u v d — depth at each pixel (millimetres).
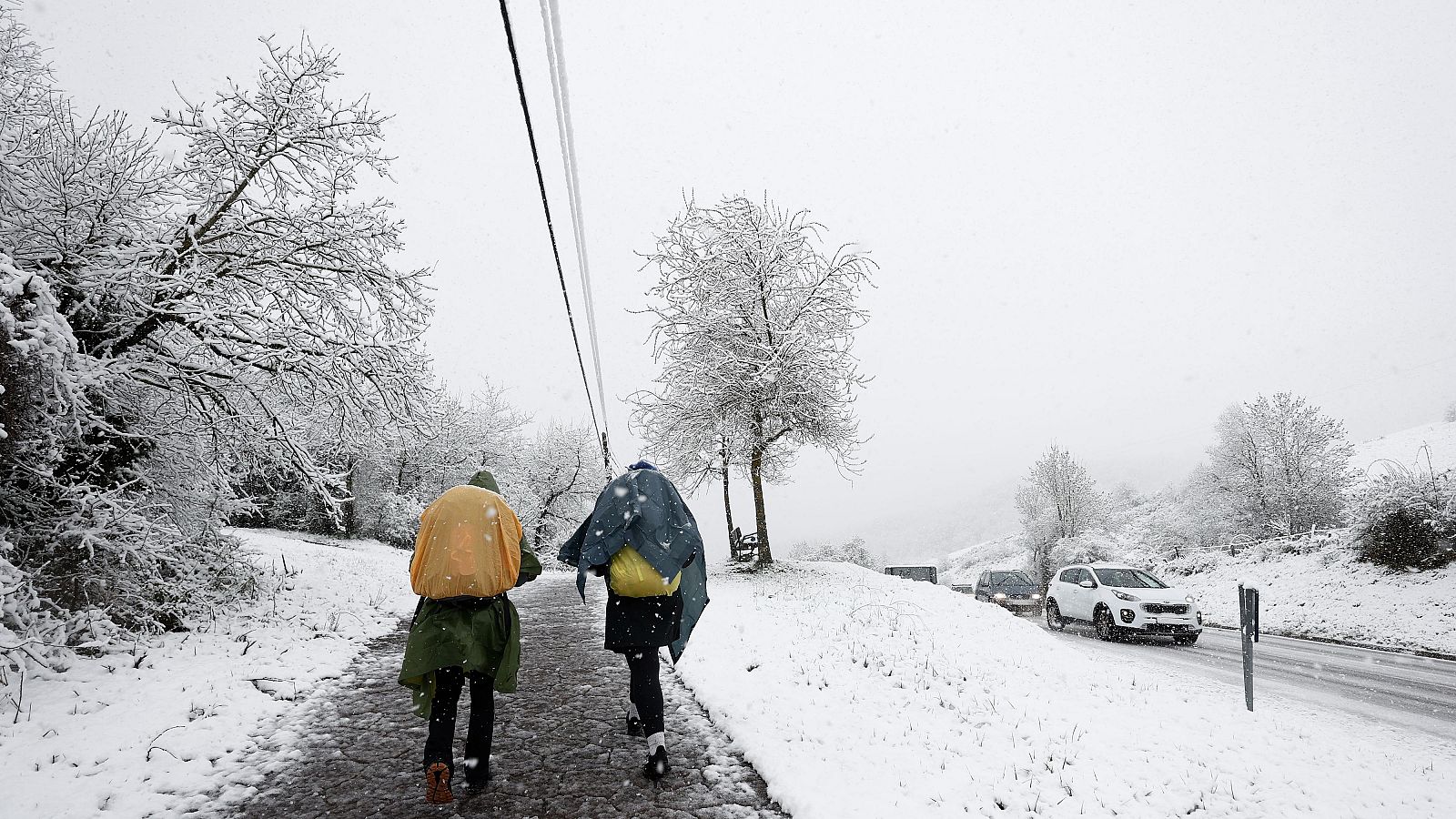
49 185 7473
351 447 10289
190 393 8102
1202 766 4199
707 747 4254
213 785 3566
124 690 5031
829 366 17375
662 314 18375
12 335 5297
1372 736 5945
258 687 5402
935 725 4754
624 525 3891
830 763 3924
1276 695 7984
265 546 15406
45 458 6469
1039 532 37188
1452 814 3662
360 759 4000
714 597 12133
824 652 6918
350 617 8875
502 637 3633
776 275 18000
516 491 37844
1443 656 12312
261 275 9094
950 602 10883
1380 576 18078
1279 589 20281
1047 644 8297
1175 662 10672
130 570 6949
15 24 9234
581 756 4074
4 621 5230
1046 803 3574
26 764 3643
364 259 9555
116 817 3148
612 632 3859
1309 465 30516
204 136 8812
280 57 9094
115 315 7820
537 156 5738
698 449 18656
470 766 3566
